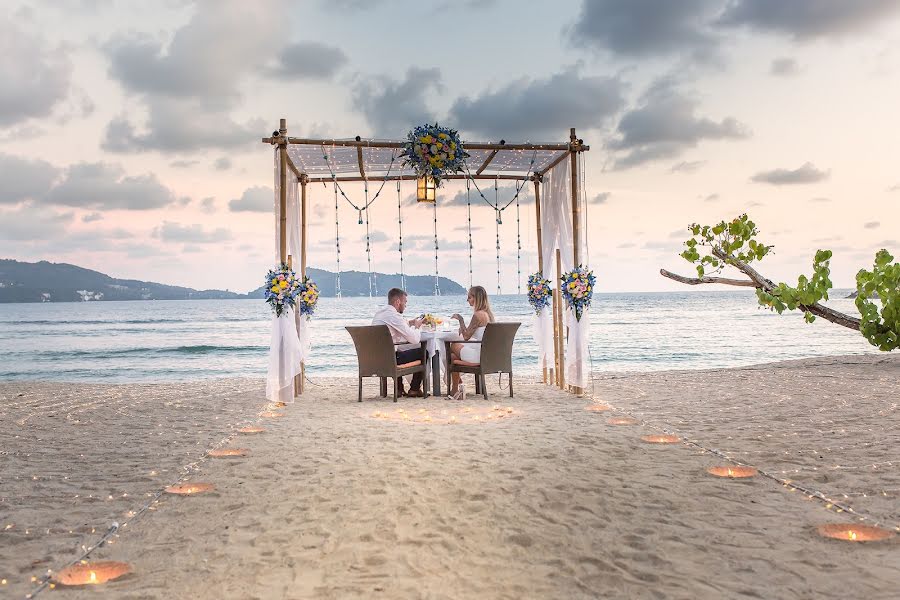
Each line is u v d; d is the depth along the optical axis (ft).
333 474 15.60
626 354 79.15
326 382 39.11
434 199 28.78
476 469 15.84
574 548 10.43
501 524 11.68
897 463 15.90
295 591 8.91
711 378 37.14
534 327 35.55
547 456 17.22
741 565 9.61
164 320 186.50
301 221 32.89
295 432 21.48
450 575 9.40
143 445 20.07
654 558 9.93
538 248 35.29
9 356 89.10
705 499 13.10
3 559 10.39
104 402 30.53
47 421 25.02
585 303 29.63
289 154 29.32
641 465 16.15
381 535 11.19
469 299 30.14
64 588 9.14
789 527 11.32
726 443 18.72
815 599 8.42
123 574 9.58
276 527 11.76
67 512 12.97
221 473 15.96
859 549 10.19
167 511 12.87
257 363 77.56
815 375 37.09
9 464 17.53
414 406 27.61
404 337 29.86
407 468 16.02
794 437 19.42
